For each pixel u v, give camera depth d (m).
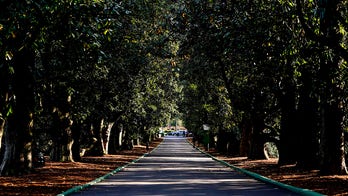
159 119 53.81
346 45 15.36
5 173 18.80
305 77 19.77
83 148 41.88
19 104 19.22
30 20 11.14
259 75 21.89
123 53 24.48
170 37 26.70
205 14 20.05
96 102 29.66
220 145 52.62
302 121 23.36
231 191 15.16
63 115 28.59
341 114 19.36
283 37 15.88
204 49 22.31
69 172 21.89
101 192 14.66
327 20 13.61
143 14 23.42
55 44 16.95
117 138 56.38
